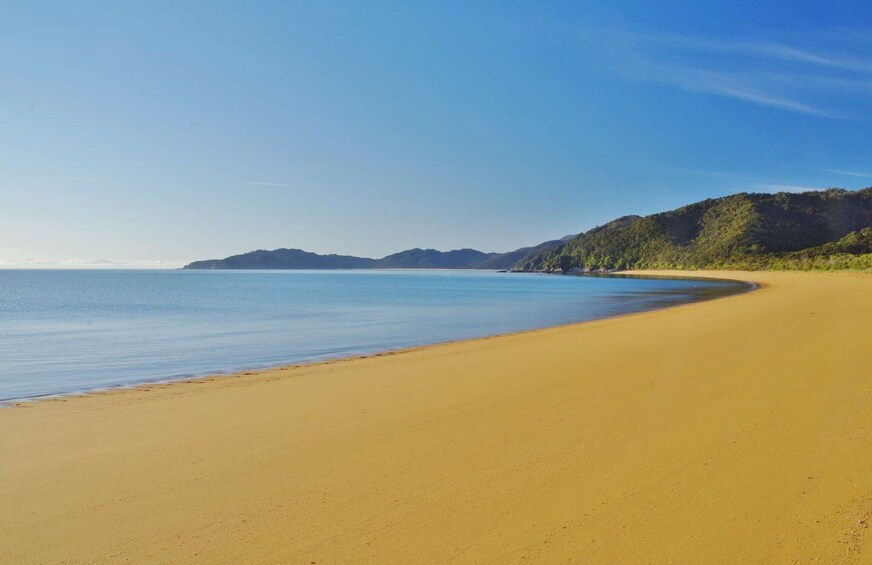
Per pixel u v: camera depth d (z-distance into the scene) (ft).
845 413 23.39
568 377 34.55
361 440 22.41
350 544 13.69
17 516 15.70
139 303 160.66
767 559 12.46
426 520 14.90
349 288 276.00
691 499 15.70
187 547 13.73
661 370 35.45
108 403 31.48
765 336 49.70
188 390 35.50
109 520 15.34
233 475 18.69
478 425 24.12
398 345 64.44
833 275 233.55
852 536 13.14
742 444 20.15
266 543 13.84
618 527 14.20
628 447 20.39
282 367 47.83
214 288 282.97
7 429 25.20
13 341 71.67
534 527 14.34
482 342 59.77
